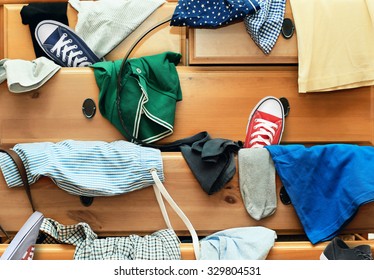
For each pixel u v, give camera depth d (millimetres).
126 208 858
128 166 835
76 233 814
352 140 971
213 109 961
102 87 920
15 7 1029
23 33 1029
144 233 874
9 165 832
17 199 852
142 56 999
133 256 777
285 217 867
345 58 933
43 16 1010
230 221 864
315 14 937
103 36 982
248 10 881
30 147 847
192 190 860
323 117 970
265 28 936
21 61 918
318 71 934
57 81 933
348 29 931
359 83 938
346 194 821
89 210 857
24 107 930
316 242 824
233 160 857
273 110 957
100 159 835
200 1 904
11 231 855
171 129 935
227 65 964
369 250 774
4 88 927
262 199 852
